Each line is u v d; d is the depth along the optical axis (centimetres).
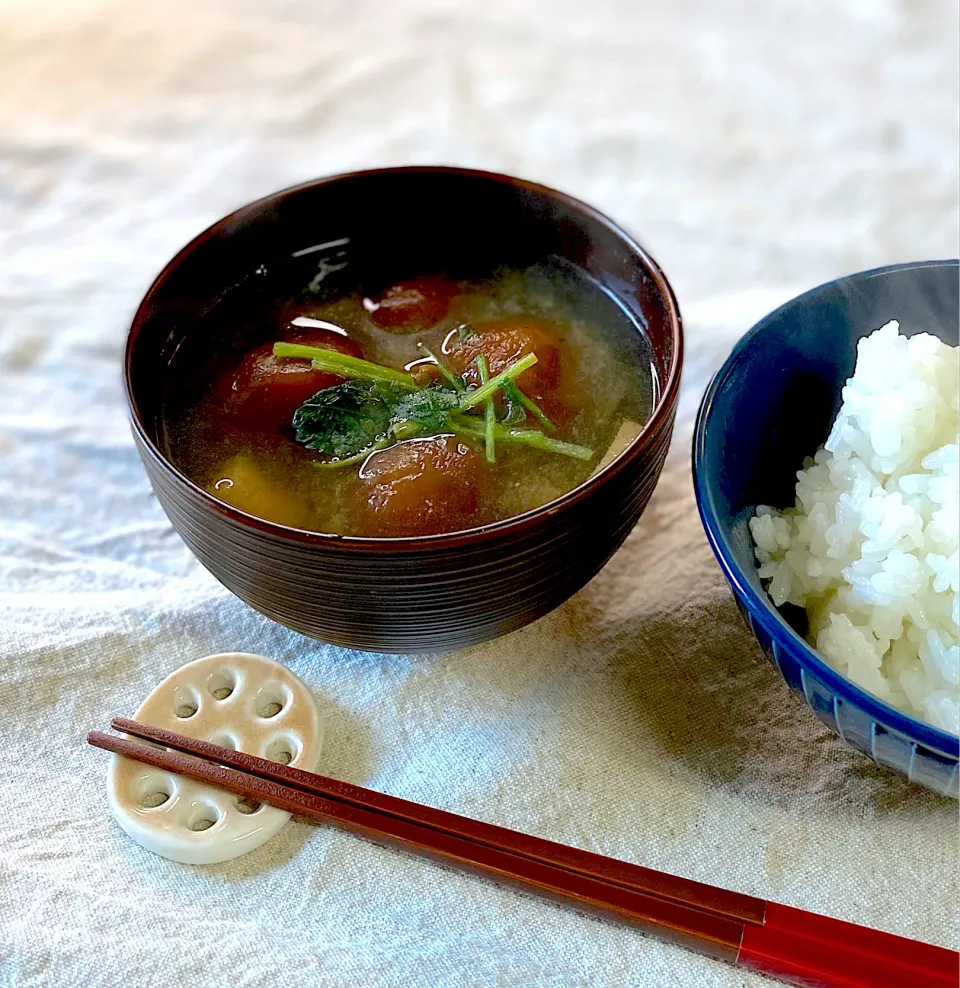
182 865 28
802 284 41
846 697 25
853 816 29
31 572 35
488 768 30
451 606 27
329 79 52
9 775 30
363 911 28
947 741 24
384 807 28
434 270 35
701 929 26
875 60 50
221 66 53
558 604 30
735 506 29
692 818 29
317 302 34
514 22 55
